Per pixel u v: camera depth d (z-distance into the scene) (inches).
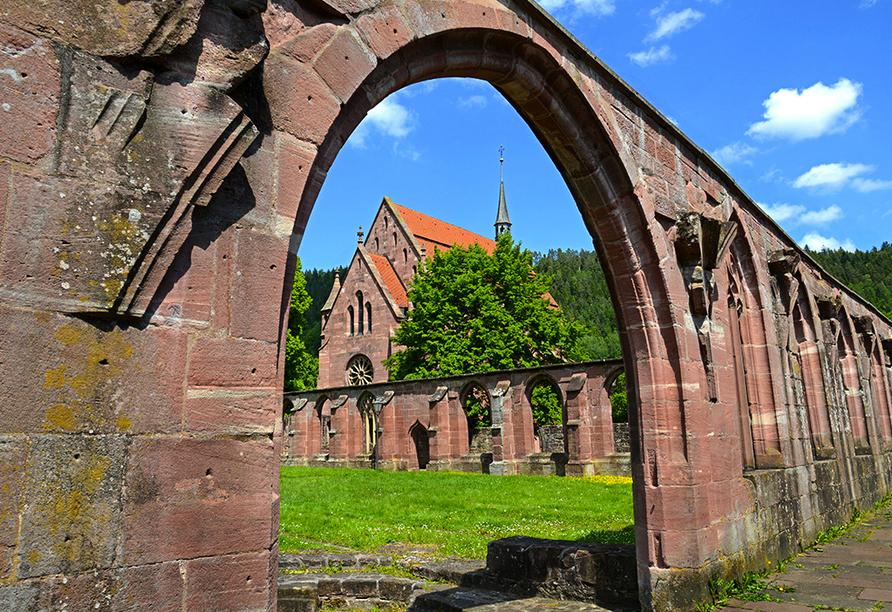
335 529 478.0
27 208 103.3
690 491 275.9
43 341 102.7
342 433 1375.5
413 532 458.0
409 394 1246.9
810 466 442.0
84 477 104.0
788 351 449.4
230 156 126.0
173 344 118.2
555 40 248.1
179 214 118.2
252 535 122.7
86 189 108.9
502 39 227.5
